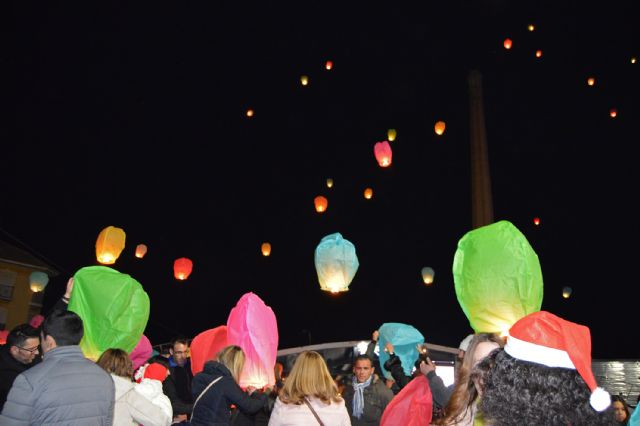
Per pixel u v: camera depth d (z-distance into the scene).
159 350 9.05
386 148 9.41
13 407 2.62
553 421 1.32
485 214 13.68
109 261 7.97
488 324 3.59
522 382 1.37
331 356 9.16
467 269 3.68
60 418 2.65
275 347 5.11
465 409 2.18
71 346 2.84
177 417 5.07
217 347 5.34
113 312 3.98
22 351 3.79
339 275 7.68
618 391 8.56
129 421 3.40
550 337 1.41
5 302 18.84
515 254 3.59
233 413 4.52
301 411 3.30
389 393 5.04
